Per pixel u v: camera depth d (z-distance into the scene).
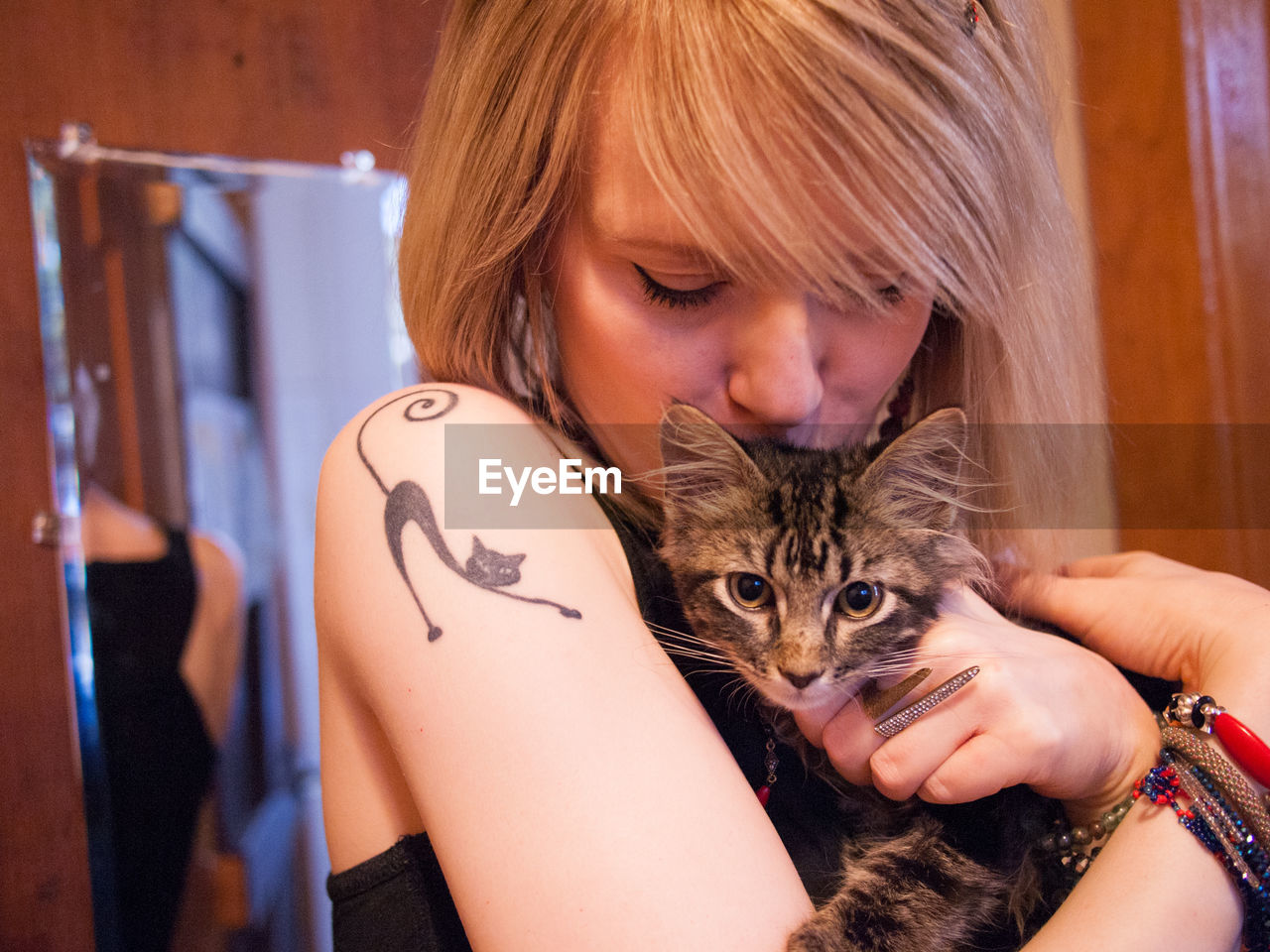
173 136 3.04
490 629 1.05
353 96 3.21
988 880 1.56
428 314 1.49
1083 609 1.73
